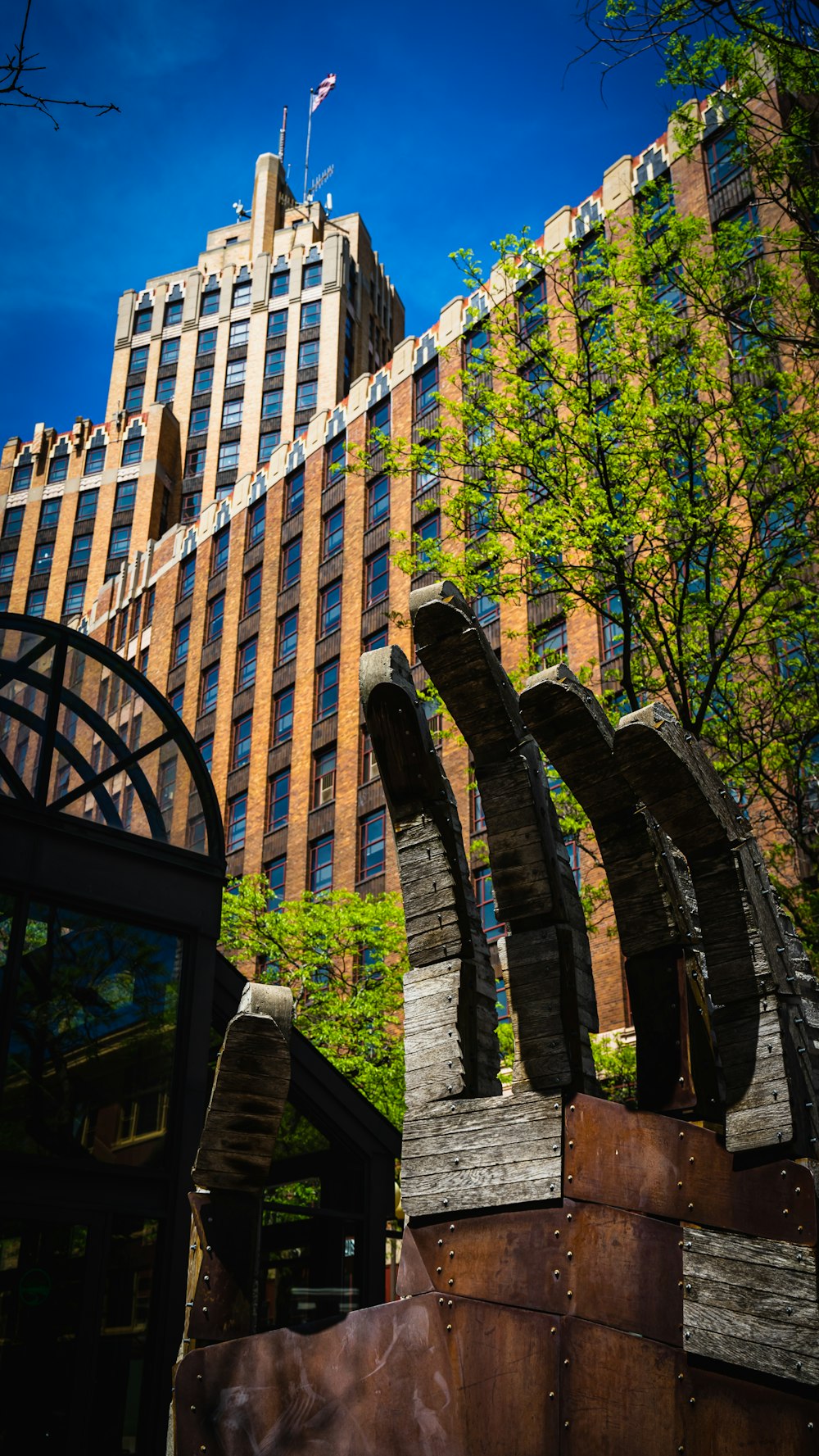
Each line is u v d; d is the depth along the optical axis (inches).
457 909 161.3
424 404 1635.1
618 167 1320.1
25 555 2891.2
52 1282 404.5
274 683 1742.1
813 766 586.2
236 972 506.9
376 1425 140.8
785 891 521.0
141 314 3171.8
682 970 149.7
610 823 157.5
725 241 529.7
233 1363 149.9
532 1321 137.9
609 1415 130.6
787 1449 124.0
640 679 546.6
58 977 447.2
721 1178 135.4
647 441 550.0
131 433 2923.2
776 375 540.4
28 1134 416.8
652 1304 133.7
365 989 933.8
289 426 2824.8
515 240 572.7
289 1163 513.3
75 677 509.7
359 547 1667.1
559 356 554.6
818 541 536.1
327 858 1526.8
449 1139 152.3
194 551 2081.7
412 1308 145.4
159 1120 452.8
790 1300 126.9
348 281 3026.6
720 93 420.5
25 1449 376.5
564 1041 148.5
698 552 540.1
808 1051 138.8
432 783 165.6
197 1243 157.8
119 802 493.7
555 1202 141.9
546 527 526.9
